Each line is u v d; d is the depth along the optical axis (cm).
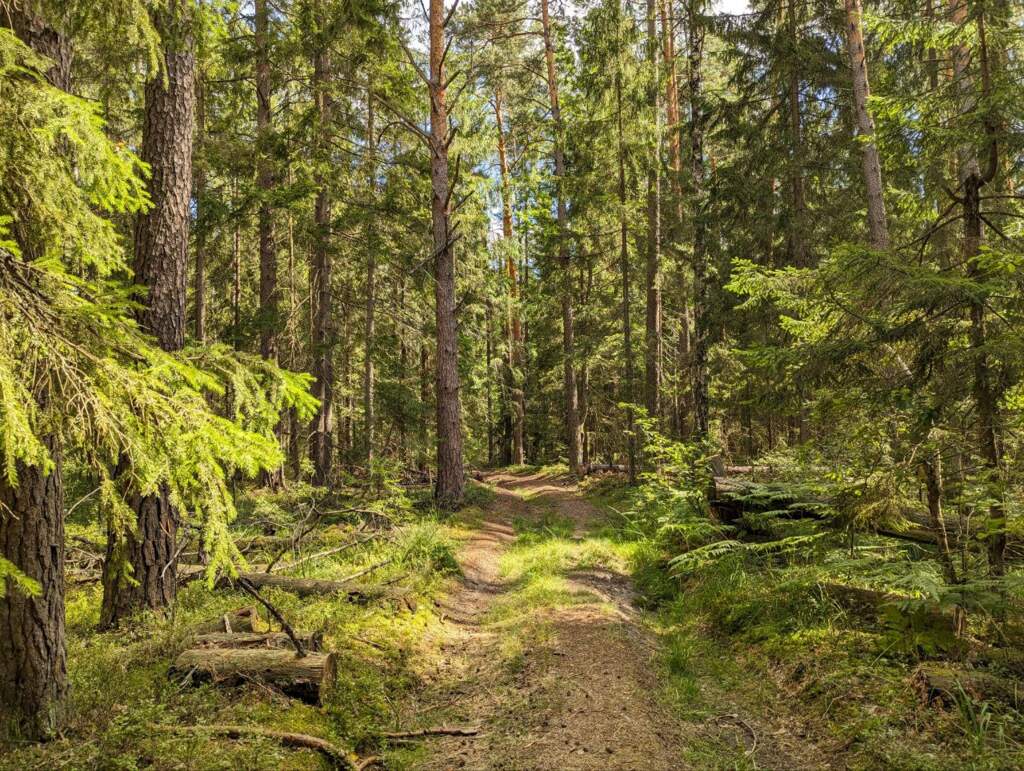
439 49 1434
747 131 1562
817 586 626
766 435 2022
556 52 2211
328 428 1591
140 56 452
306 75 1551
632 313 2181
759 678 530
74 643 557
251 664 473
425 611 717
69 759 345
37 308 258
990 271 457
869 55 1412
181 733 381
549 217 2553
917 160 608
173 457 281
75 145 309
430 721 483
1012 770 343
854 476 579
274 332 1553
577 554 1023
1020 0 643
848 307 518
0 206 301
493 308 2616
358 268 1838
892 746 382
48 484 402
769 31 1474
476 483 2178
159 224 625
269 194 1318
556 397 3359
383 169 1647
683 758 409
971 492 539
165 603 641
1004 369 453
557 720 457
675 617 716
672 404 1919
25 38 400
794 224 1438
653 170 1841
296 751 394
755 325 1489
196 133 1363
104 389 266
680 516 925
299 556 888
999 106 499
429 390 2550
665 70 1856
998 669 442
